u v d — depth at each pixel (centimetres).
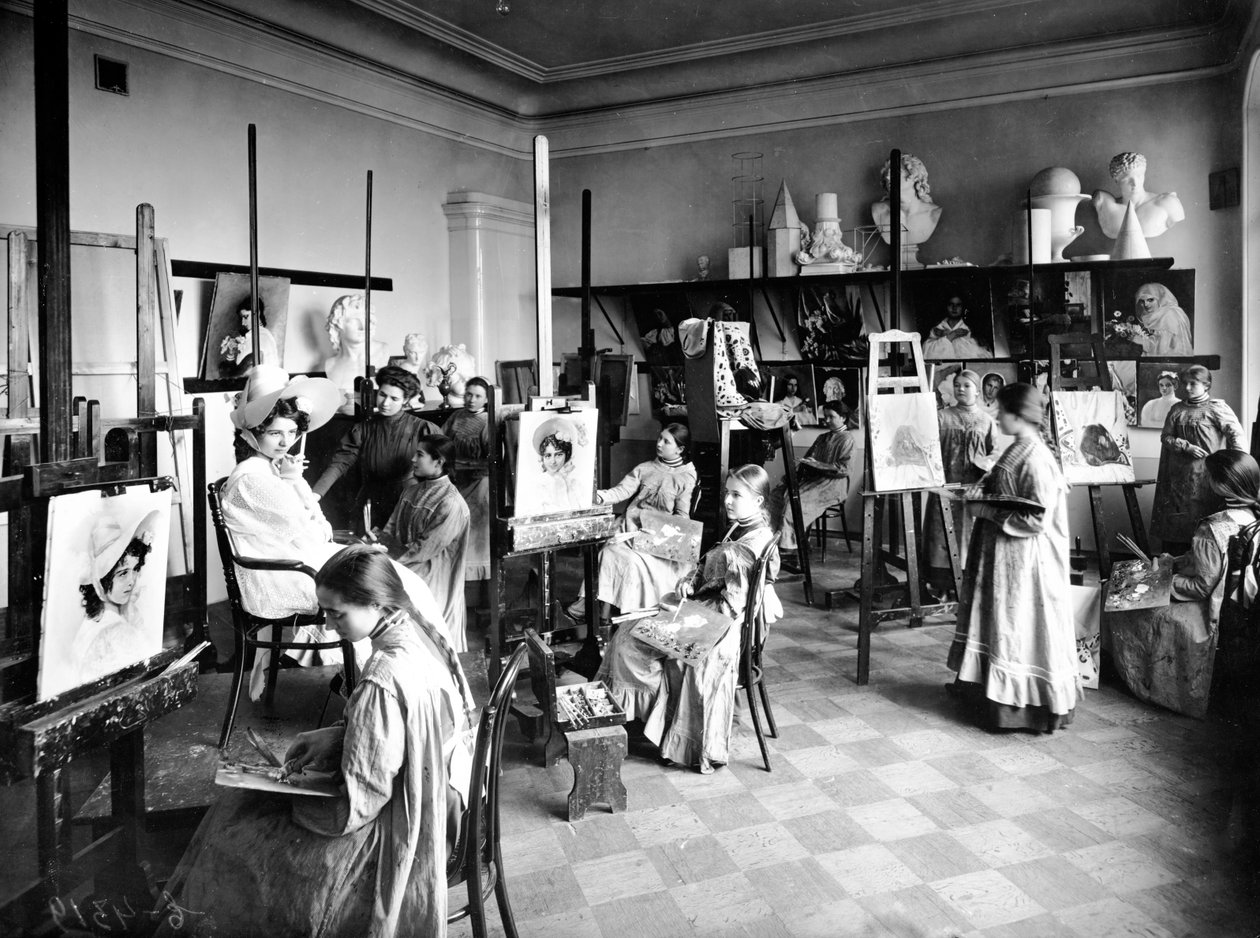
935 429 531
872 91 833
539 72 883
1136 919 284
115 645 241
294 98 714
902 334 536
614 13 744
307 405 386
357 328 730
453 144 890
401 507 494
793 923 286
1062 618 422
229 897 228
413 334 768
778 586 715
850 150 850
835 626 611
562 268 984
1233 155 702
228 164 659
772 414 648
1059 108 771
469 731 266
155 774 314
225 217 658
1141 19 720
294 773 230
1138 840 332
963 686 457
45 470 215
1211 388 729
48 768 212
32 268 432
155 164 607
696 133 911
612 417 814
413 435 597
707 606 412
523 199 980
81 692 229
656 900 298
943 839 336
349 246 771
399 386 590
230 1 636
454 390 765
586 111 941
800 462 762
